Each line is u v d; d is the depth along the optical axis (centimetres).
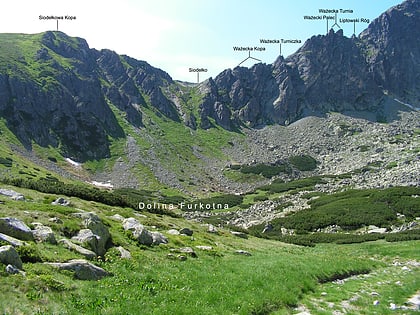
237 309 1873
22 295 1538
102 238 2717
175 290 2003
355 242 6575
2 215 2584
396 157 15362
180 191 14462
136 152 17712
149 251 2969
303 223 8419
